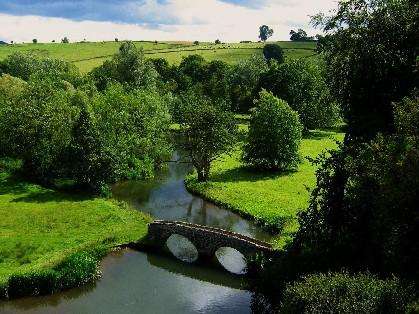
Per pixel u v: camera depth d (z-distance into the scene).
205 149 67.38
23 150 67.50
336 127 114.56
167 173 76.81
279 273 33.59
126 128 77.00
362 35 33.50
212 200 61.50
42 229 49.59
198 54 186.00
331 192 33.34
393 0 33.28
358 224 31.38
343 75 34.94
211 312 35.75
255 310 33.66
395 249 28.00
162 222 46.69
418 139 25.83
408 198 25.89
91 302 36.88
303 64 108.44
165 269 42.88
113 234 48.47
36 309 35.78
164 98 111.19
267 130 73.25
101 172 63.31
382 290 24.02
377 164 27.81
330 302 24.16
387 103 33.91
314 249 33.41
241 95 134.88
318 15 35.59
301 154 84.12
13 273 38.97
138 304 36.75
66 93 87.12
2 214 53.25
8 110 71.81
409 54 32.75
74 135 64.56
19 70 139.00
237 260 45.28
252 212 55.94
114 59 135.75
